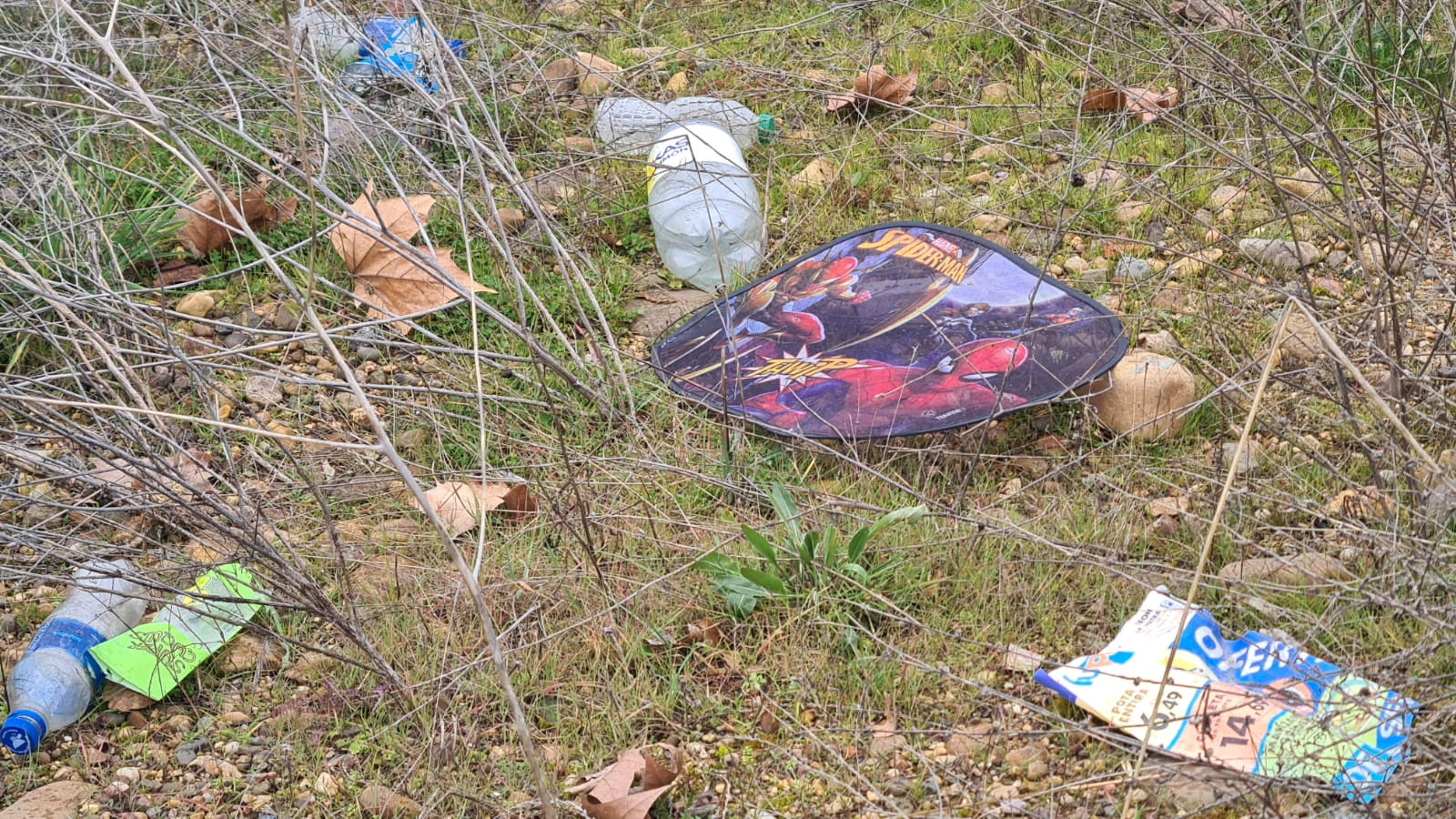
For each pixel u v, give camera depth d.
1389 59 4.17
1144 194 3.98
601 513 2.96
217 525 2.60
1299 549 2.70
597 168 4.35
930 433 3.09
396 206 3.81
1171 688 2.37
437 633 2.68
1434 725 2.22
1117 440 3.02
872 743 2.38
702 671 2.58
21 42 3.96
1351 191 3.23
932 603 2.66
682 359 3.42
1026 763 2.32
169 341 2.93
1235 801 2.14
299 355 3.60
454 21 5.00
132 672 2.58
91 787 2.42
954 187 4.20
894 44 5.01
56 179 3.57
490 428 3.25
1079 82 4.57
